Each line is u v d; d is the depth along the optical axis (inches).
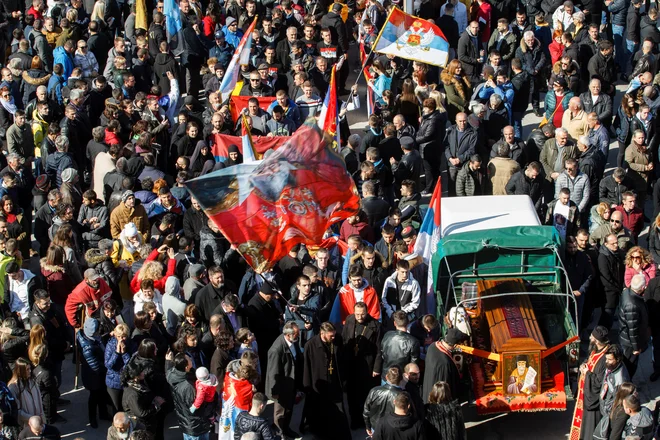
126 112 1206.9
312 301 854.5
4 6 1608.0
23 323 859.4
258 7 1547.7
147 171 1065.5
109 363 797.9
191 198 978.7
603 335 770.8
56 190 1015.0
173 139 1167.6
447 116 1280.8
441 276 902.4
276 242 834.2
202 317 853.2
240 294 898.1
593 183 1084.5
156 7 1557.6
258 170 839.1
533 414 860.0
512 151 1122.0
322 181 861.8
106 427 858.1
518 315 824.3
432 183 1206.9
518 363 790.5
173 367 772.0
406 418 698.2
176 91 1280.8
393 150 1133.7
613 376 764.6
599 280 928.9
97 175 1103.0
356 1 1590.8
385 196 1120.8
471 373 811.4
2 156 1184.8
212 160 1123.9
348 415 885.8
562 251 903.7
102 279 879.1
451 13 1464.1
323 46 1389.0
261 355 875.4
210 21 1456.7
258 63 1368.1
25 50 1380.4
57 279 914.1
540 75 1390.3
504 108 1211.9
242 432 715.4
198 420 764.6
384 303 880.9
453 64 1273.4
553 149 1103.0
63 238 940.0
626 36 1508.4
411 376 756.0
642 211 1038.4
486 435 834.8
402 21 1238.9
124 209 982.4
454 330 770.2
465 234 903.7
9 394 746.2
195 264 884.6
